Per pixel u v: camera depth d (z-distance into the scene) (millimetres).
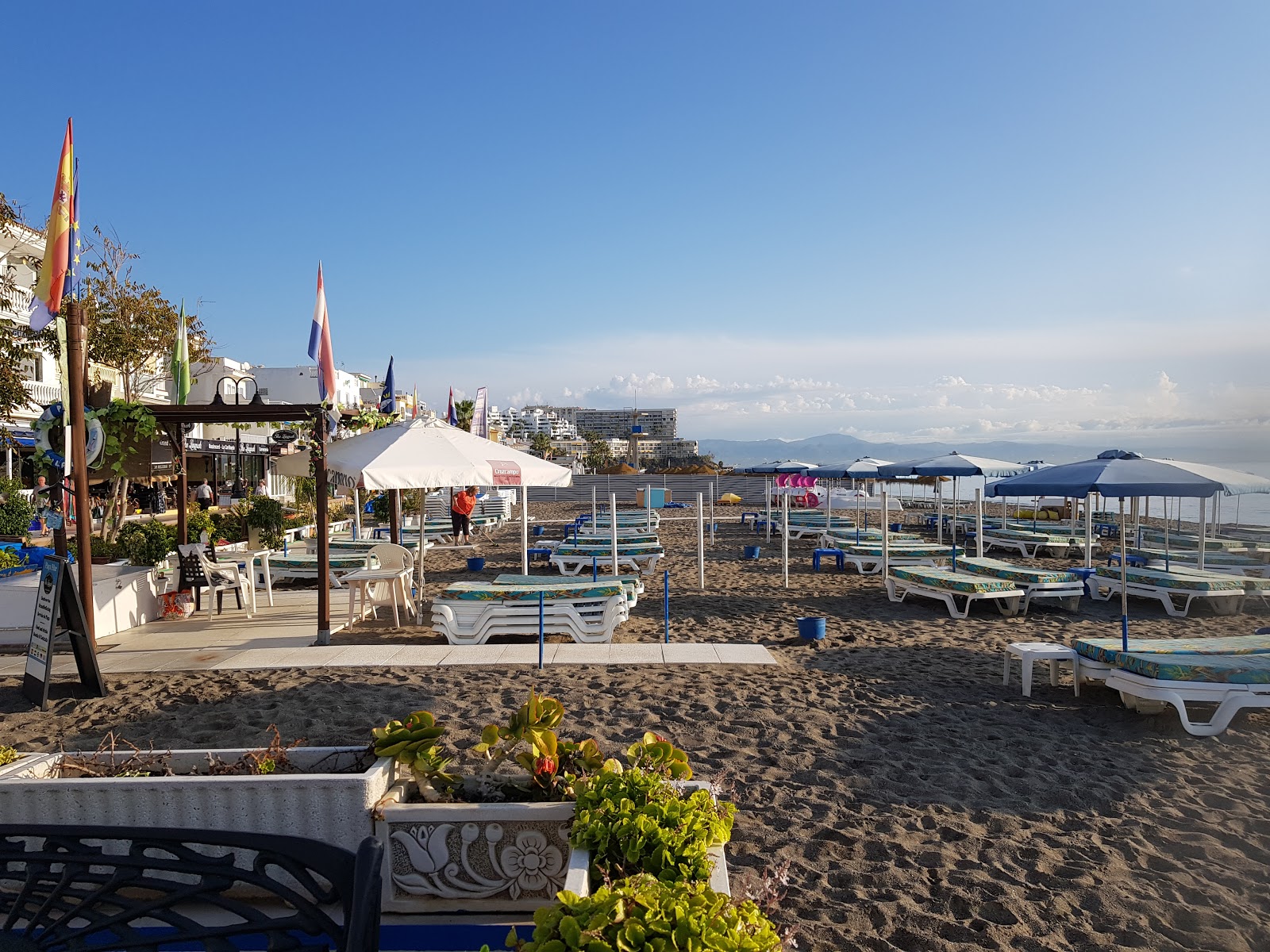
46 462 9594
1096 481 8914
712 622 11633
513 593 9867
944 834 4898
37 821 3770
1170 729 6836
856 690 7965
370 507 26688
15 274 27172
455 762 6023
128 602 10648
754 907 2586
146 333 24641
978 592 11914
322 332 9742
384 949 3408
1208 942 3746
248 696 7691
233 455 37219
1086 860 4559
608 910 2352
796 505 33594
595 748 4121
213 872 2492
